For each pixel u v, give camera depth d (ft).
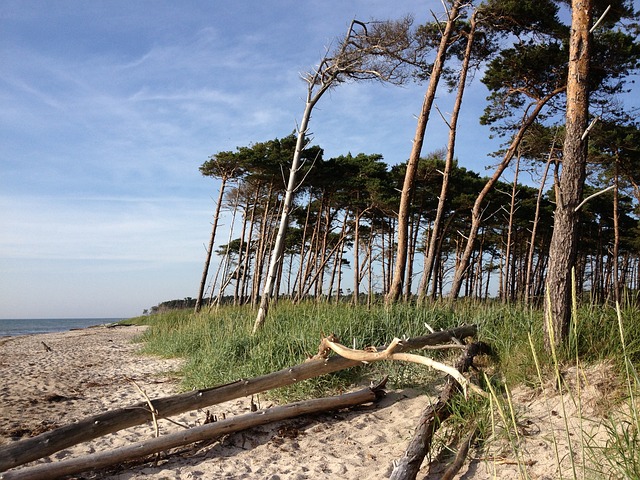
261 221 117.60
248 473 15.01
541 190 78.89
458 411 15.39
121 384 30.45
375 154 100.89
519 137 56.24
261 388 19.27
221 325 43.24
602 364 15.76
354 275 100.53
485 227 111.86
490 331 23.15
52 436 14.79
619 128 62.95
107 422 15.80
